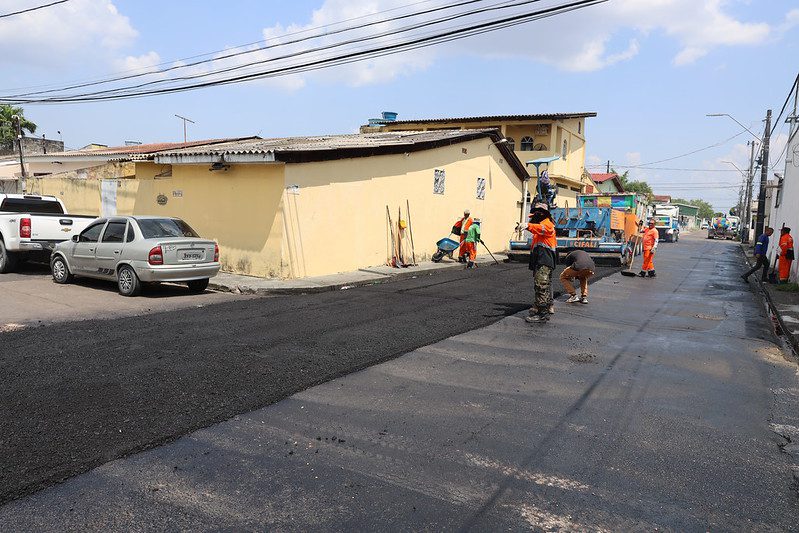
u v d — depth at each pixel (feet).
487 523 10.94
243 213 45.60
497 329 28.55
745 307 39.09
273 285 40.60
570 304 37.11
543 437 15.24
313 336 25.75
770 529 11.04
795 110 59.72
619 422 16.52
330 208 47.80
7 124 125.59
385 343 24.82
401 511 11.30
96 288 39.01
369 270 51.39
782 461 14.15
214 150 47.91
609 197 65.82
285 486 12.20
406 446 14.40
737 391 19.86
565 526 10.93
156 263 34.96
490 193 76.48
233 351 22.62
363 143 55.16
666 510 11.64
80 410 15.98
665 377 21.25
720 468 13.66
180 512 11.07
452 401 17.88
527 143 104.99
